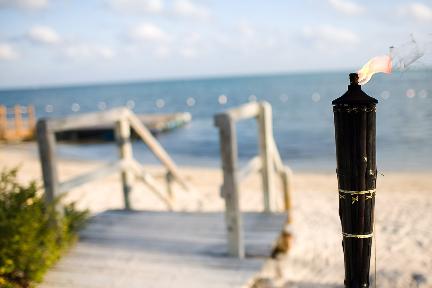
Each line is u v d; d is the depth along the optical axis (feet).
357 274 7.08
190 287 12.65
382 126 93.71
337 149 6.80
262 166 18.78
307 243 20.11
